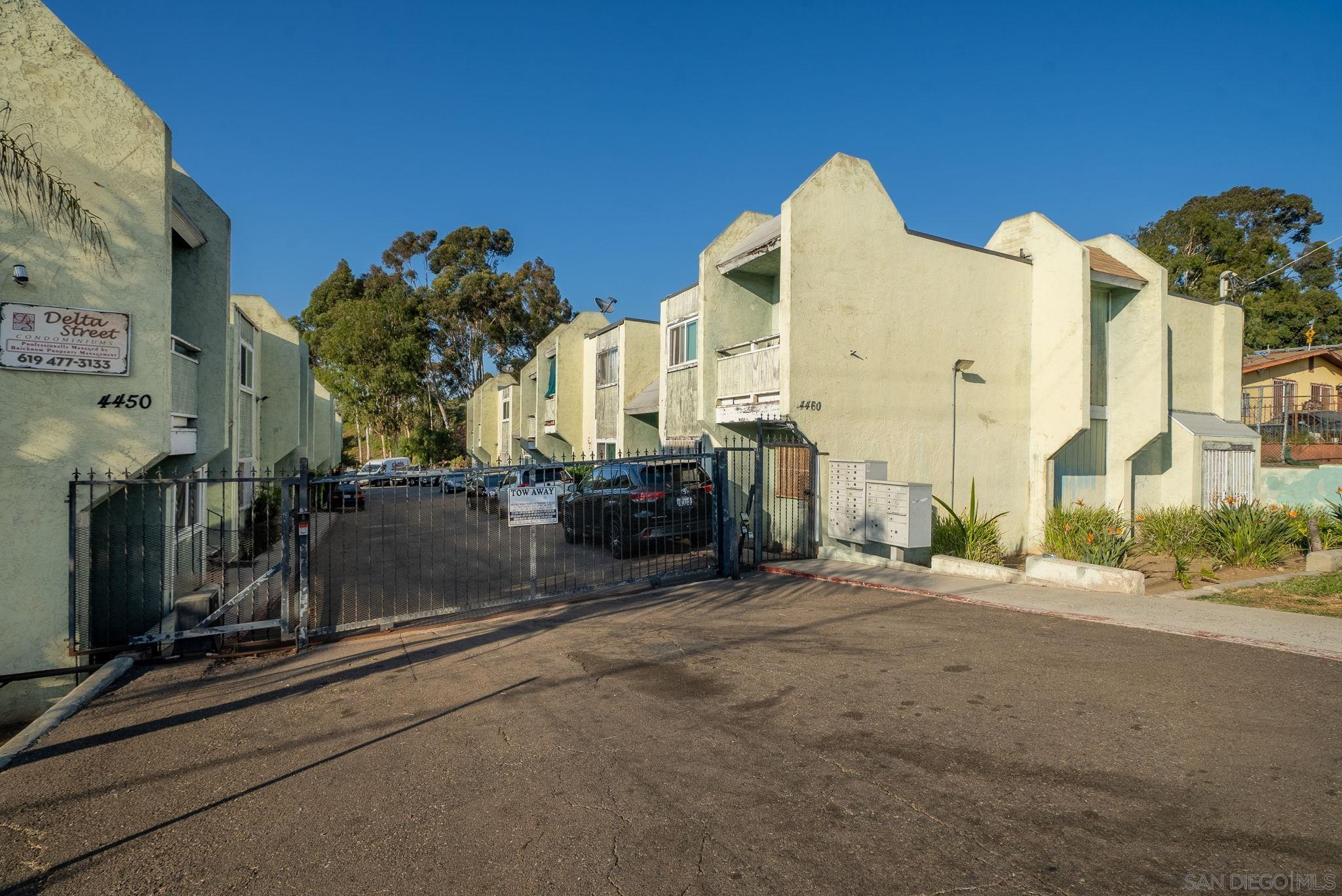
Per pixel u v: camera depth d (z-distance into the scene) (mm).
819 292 12359
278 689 5605
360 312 43062
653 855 3102
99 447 7148
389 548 14422
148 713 5129
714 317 14664
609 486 12523
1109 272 14805
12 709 6707
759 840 3180
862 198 12906
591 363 25000
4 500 6785
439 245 51312
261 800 3766
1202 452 16016
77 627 6680
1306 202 44062
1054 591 8305
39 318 6934
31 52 7020
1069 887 2760
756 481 10461
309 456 25250
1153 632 6344
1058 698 4758
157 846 3344
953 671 5410
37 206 6969
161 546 7406
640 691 5238
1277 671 5160
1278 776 3582
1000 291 14727
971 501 12633
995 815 3318
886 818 3326
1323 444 18219
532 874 2992
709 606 8016
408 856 3180
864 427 12852
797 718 4605
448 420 56719
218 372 10414
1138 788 3510
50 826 3555
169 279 7543
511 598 8883
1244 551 10969
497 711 4941
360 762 4188
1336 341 34906
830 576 9414
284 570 6805
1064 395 14445
